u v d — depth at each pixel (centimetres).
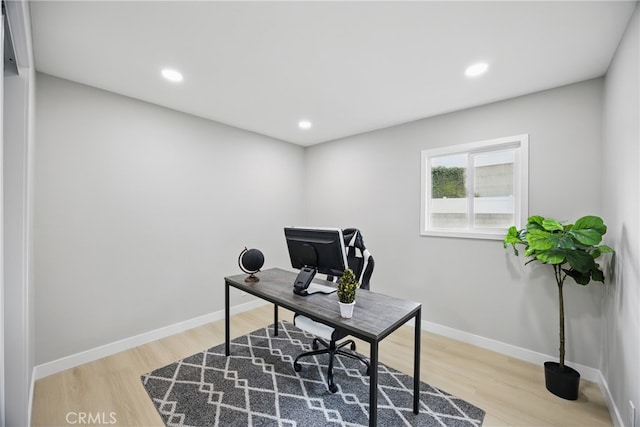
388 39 179
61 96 231
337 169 410
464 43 183
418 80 232
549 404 197
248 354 260
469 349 274
